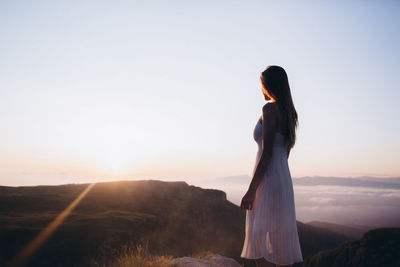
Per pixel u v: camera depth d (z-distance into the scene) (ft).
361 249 117.50
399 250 104.37
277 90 7.29
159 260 15.30
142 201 250.78
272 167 6.99
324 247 395.34
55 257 105.70
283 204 6.84
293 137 7.24
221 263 17.40
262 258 6.99
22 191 244.83
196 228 241.96
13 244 114.32
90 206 215.10
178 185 335.47
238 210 330.13
